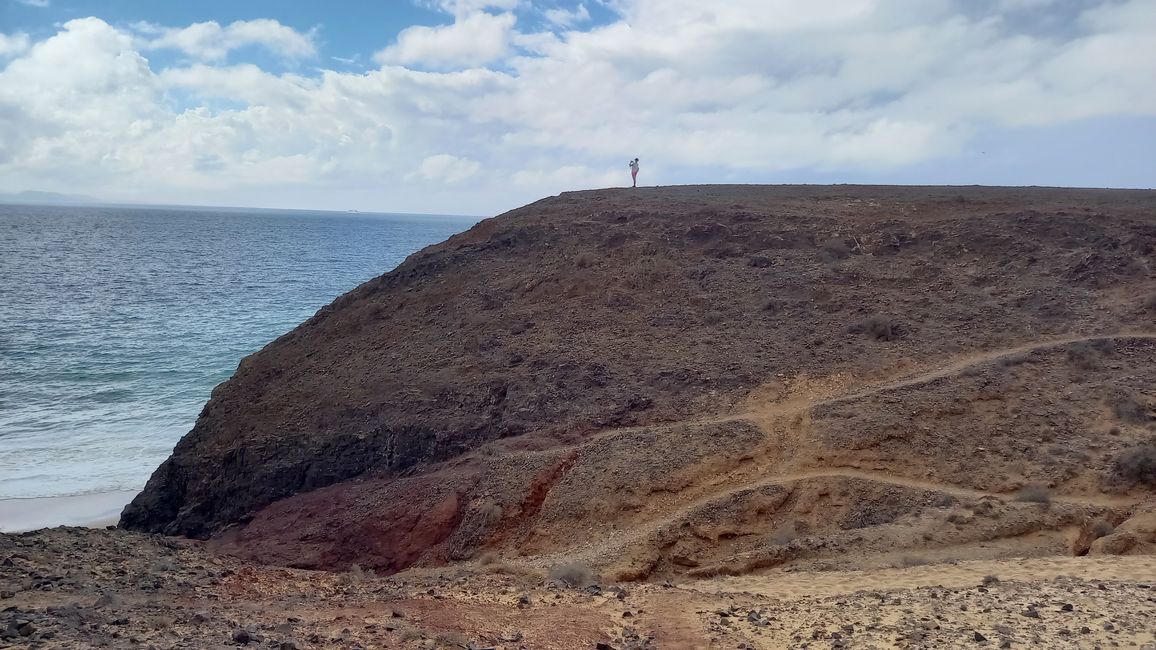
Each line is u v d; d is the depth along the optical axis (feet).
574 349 85.87
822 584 41.75
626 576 50.39
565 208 128.36
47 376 148.77
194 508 83.76
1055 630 28.07
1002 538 49.75
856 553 49.32
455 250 119.85
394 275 117.08
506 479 66.59
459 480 68.74
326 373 96.99
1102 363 67.87
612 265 103.09
